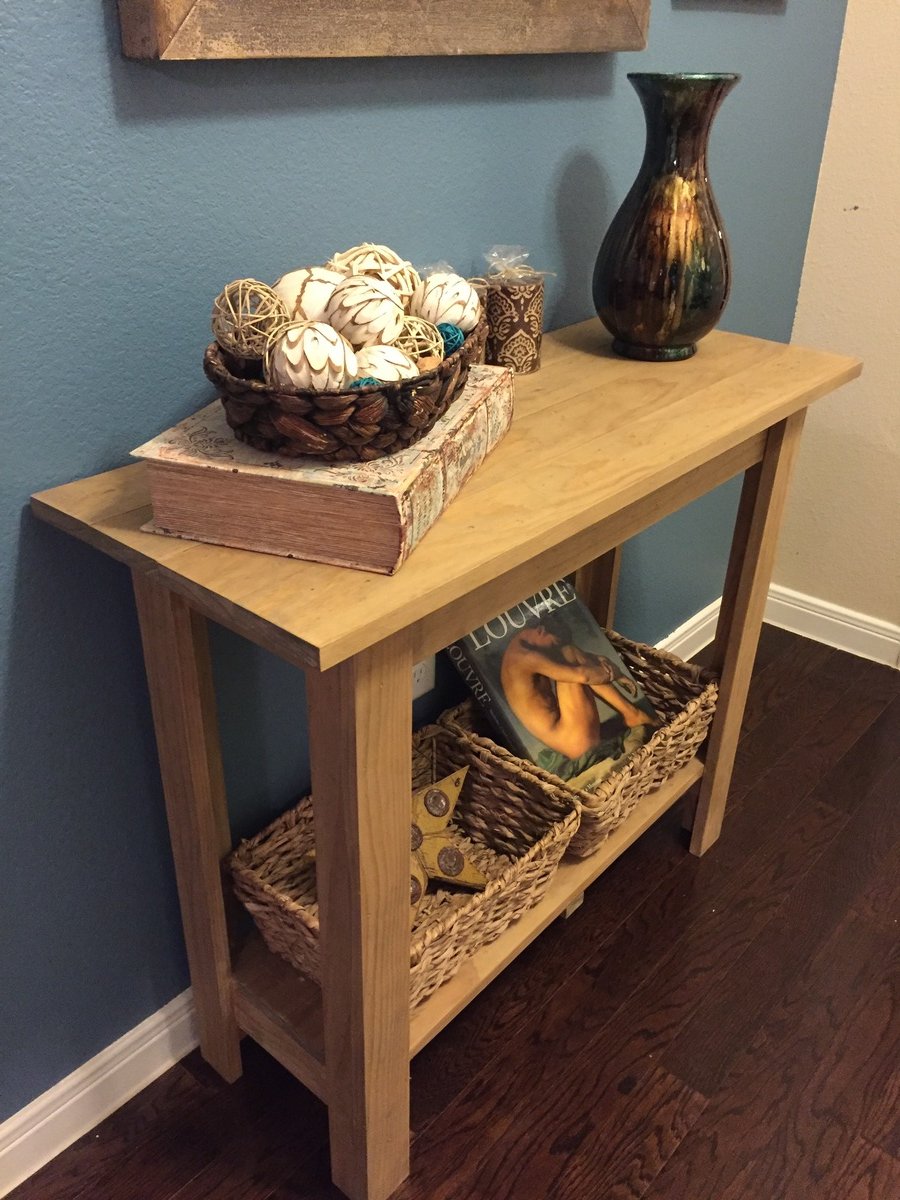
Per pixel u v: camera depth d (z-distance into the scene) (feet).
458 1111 4.13
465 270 4.22
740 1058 4.38
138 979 4.07
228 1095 4.20
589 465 3.22
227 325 2.74
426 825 4.35
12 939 3.53
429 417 2.74
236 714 3.99
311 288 2.85
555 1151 3.99
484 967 3.95
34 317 2.83
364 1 3.19
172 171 3.01
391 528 2.48
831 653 7.48
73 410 3.02
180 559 2.62
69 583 3.22
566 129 4.42
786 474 4.57
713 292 4.11
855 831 5.71
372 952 3.11
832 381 4.15
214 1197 3.83
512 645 4.80
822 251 6.65
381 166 3.65
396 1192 3.84
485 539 2.73
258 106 3.16
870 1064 4.37
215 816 3.73
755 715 6.73
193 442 2.72
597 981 4.74
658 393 3.91
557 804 4.27
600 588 5.65
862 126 6.20
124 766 3.65
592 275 4.80
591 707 4.88
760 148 5.80
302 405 2.47
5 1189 3.82
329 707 2.70
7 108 2.59
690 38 4.91
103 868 3.74
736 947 4.94
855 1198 3.84
